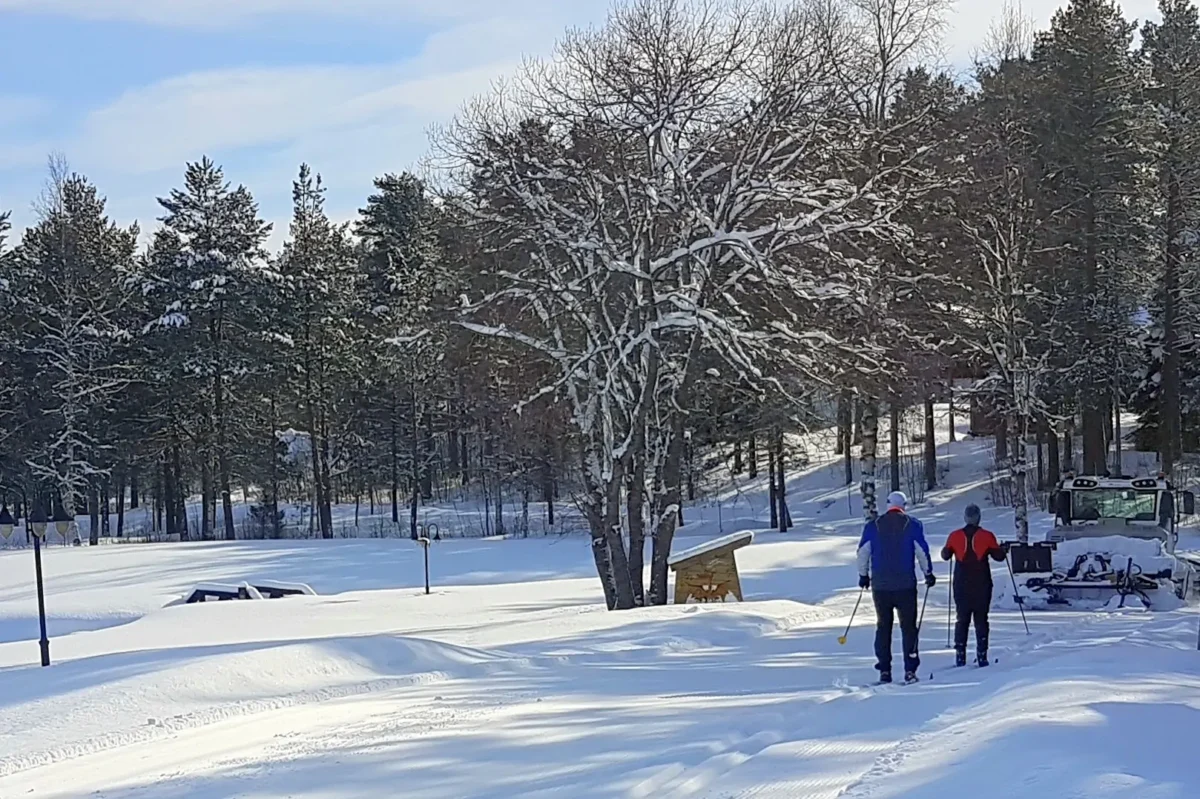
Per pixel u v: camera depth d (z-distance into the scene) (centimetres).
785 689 1137
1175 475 4294
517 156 2381
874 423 2723
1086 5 3800
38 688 1219
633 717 986
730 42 2388
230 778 819
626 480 2528
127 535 6831
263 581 3803
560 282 2383
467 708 1080
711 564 2291
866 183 2397
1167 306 4162
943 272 2944
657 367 2433
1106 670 1044
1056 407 4334
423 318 3169
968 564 1288
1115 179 3722
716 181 2497
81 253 6222
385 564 4144
